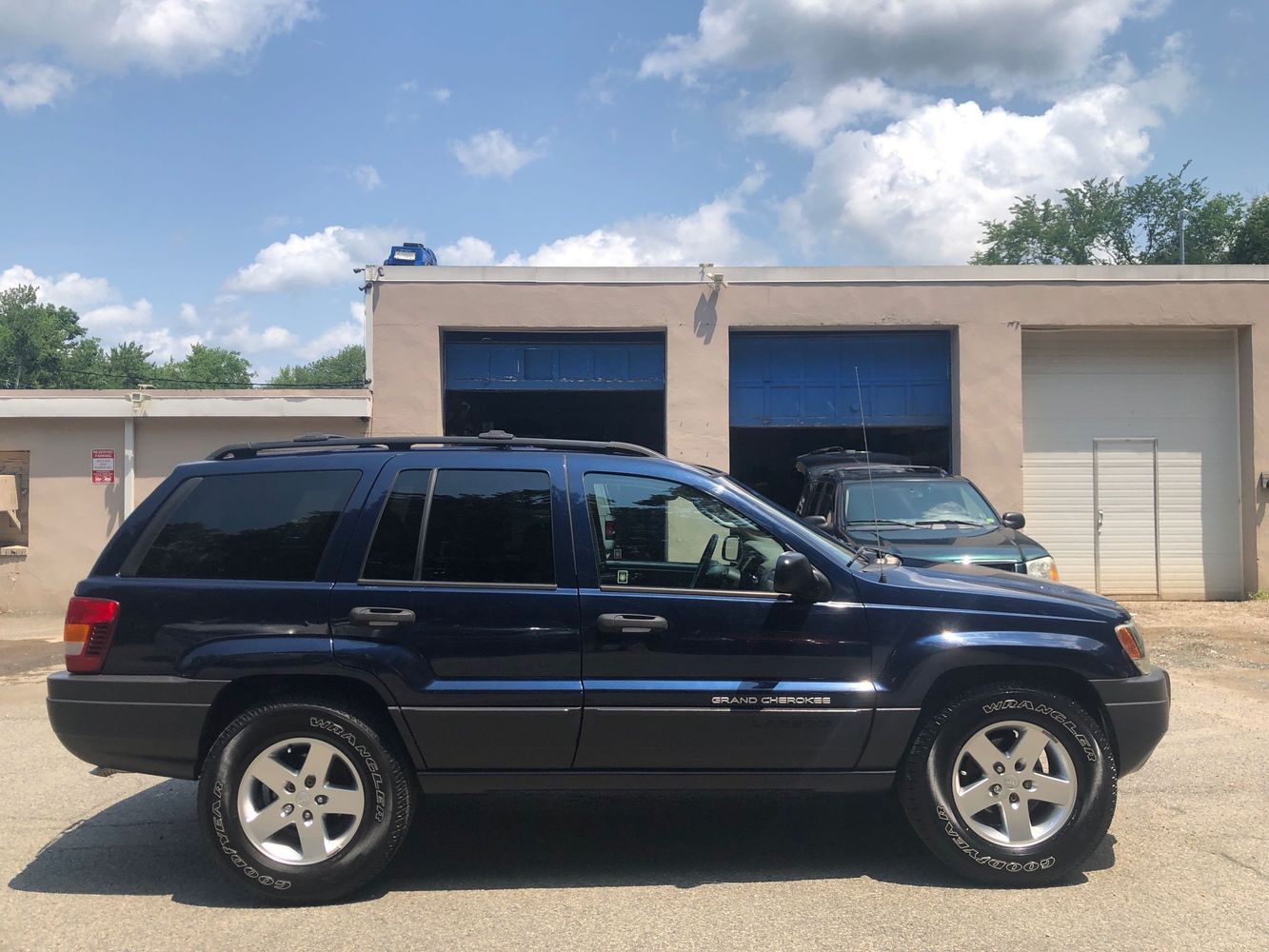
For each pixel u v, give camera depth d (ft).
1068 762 13.85
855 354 45.27
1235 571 45.70
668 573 14.17
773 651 13.87
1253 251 108.99
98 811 17.83
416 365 43.06
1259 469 44.55
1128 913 12.94
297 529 14.23
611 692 13.65
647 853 15.47
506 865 14.97
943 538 29.37
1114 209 125.08
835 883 14.10
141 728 13.71
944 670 13.89
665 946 12.09
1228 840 15.66
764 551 14.40
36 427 42.88
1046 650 13.96
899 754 14.01
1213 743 21.45
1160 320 43.96
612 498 14.51
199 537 14.28
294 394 42.50
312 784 13.57
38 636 37.22
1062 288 43.96
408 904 13.51
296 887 13.37
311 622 13.73
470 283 43.16
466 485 14.43
